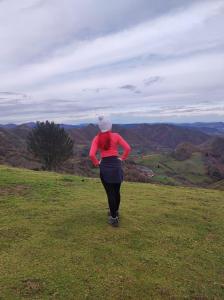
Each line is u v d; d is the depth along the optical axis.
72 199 5.15
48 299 2.63
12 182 6.12
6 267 3.04
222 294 2.93
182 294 2.84
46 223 4.02
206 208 5.23
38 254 3.28
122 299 2.71
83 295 2.71
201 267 3.33
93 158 3.75
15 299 2.60
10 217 4.23
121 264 3.19
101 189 6.06
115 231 3.86
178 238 3.91
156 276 3.07
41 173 7.89
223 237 4.12
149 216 4.52
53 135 23.52
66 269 3.04
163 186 7.31
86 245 3.49
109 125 3.80
